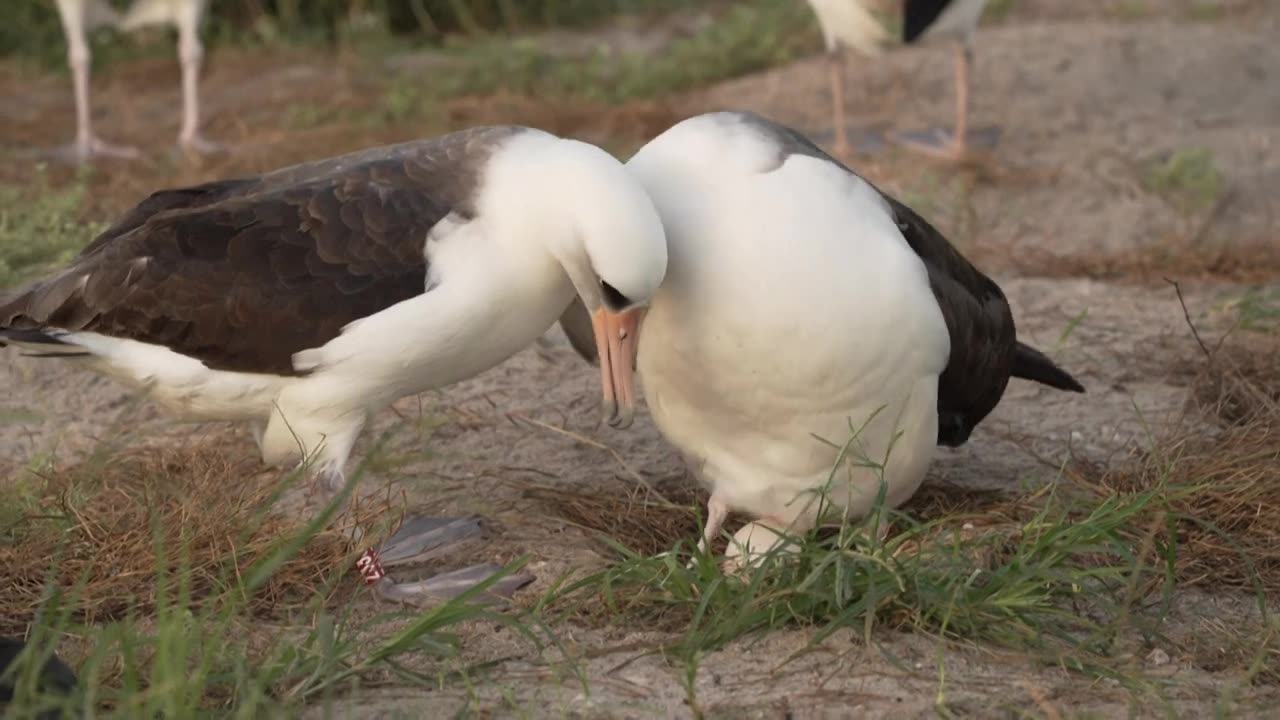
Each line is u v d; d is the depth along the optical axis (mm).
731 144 4043
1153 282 7445
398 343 4445
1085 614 4375
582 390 6047
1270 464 5043
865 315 3996
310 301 4469
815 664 4004
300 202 4547
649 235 3943
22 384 6125
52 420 5797
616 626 4254
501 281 4414
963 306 4512
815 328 3961
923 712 3803
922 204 8227
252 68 12031
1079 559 4613
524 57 11680
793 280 3926
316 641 4090
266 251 4496
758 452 4320
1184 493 4746
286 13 12703
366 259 4465
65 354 4660
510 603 4441
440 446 5555
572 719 3793
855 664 3996
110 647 4078
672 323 4094
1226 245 7824
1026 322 6797
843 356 4016
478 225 4426
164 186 9008
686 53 11781
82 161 9555
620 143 9867
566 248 4238
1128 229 8219
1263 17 12742
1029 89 10703
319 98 11062
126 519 4785
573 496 5164
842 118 9594
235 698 3822
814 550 4230
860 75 11086
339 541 4695
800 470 4316
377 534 4637
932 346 4168
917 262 4141
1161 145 9555
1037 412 5863
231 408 4715
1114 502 4562
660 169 4090
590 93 11031
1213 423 5668
